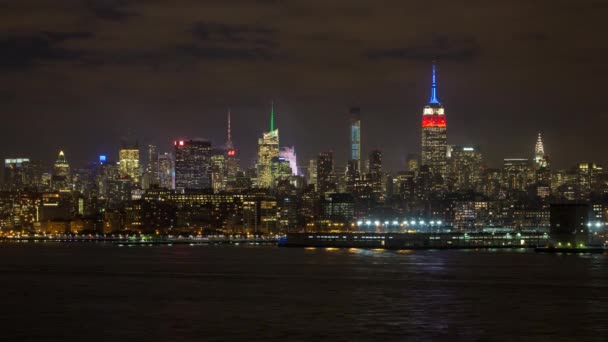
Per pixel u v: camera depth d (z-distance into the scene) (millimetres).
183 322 173250
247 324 170375
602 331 162375
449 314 185250
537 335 158250
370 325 169000
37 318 180000
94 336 157625
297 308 195500
